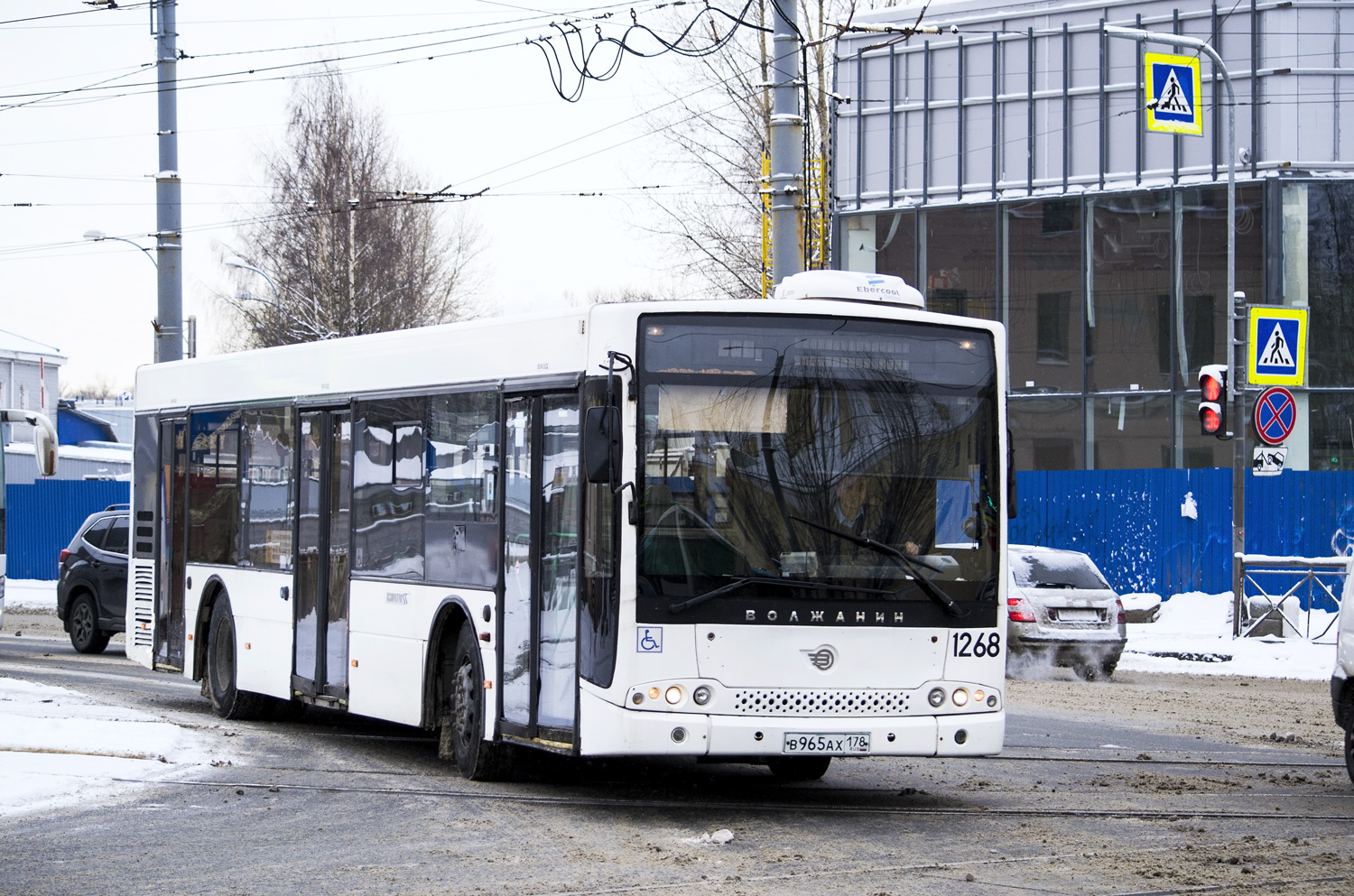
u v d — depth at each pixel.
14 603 34.19
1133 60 31.25
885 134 34.06
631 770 11.96
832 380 9.79
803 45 18.77
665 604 9.30
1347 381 29.66
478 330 11.18
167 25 24.23
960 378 10.10
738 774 11.84
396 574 12.02
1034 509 30.72
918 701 9.67
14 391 69.69
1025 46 32.38
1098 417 31.70
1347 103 29.62
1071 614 20.12
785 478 9.60
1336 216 29.61
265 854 8.33
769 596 9.45
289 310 47.22
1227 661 22.19
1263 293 29.72
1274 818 9.70
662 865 8.02
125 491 40.16
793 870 7.93
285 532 13.83
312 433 13.48
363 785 10.71
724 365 9.61
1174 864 8.17
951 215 33.22
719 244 41.72
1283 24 29.58
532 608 10.23
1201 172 30.50
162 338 24.38
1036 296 32.34
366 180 48.50
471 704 10.98
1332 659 21.84
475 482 11.03
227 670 14.80
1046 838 8.94
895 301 10.44
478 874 7.79
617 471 9.23
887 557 9.72
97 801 9.91
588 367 9.69
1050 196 32.00
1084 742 13.55
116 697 16.06
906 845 8.70
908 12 33.69
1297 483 28.50
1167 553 29.30
